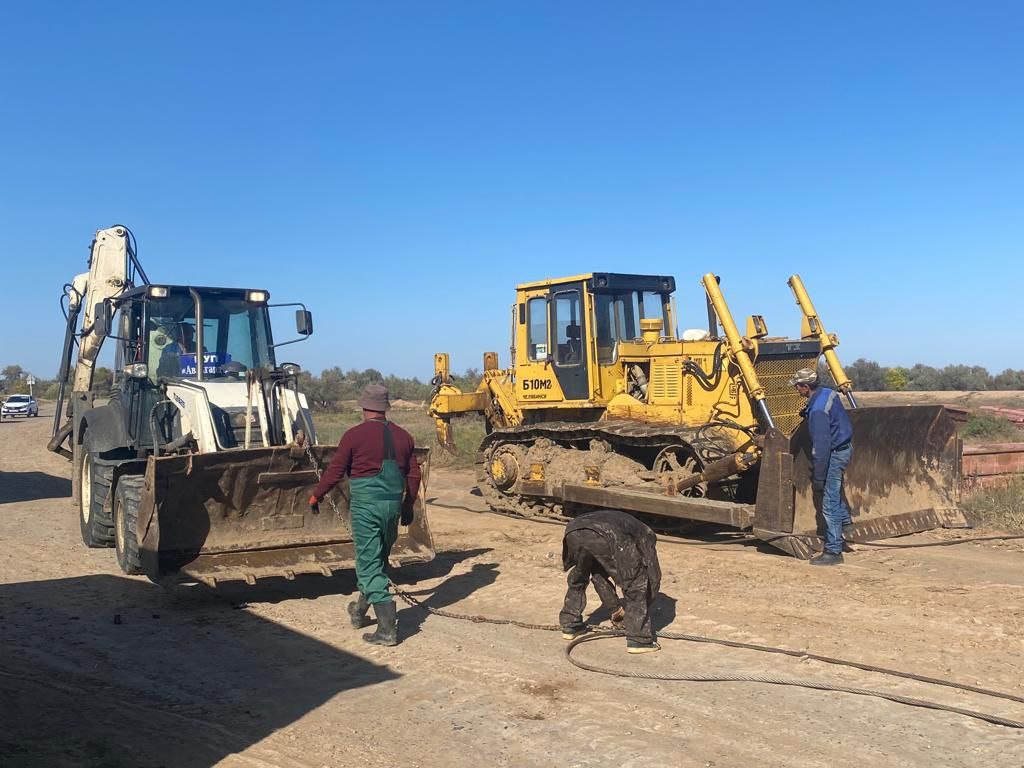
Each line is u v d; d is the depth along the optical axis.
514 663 6.14
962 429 20.47
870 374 56.78
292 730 5.02
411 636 6.86
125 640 6.82
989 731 4.82
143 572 7.79
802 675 5.77
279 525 8.38
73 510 13.37
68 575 9.05
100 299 12.43
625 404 11.84
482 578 8.78
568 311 12.62
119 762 4.57
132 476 8.86
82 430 11.26
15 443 27.38
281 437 8.95
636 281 12.51
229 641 6.77
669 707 5.27
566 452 12.22
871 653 6.18
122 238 12.56
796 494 9.45
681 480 10.34
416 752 4.71
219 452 7.86
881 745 4.66
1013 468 12.50
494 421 14.59
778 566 8.92
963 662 5.95
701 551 9.86
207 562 7.78
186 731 5.01
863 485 10.31
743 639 6.55
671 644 6.50
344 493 8.63
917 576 8.39
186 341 10.01
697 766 4.46
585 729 4.96
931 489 10.98
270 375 9.13
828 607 7.35
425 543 8.56
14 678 5.92
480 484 13.76
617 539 6.24
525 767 4.50
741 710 5.20
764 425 10.46
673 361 11.34
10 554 10.06
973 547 9.78
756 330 10.66
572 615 6.71
